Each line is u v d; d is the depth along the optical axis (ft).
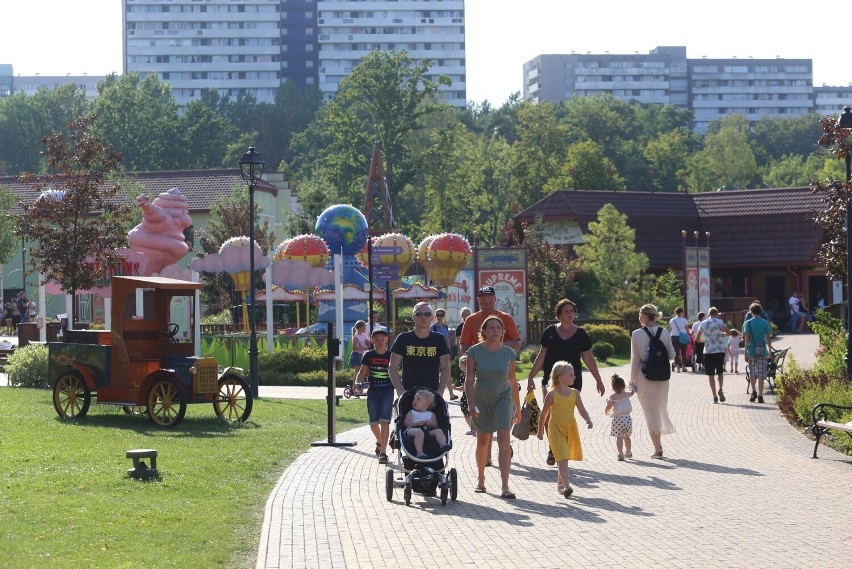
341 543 35.50
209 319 184.65
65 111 467.11
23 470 48.24
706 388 98.89
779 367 92.02
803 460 54.34
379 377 54.29
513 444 61.16
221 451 56.75
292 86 613.93
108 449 56.29
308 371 111.75
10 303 208.54
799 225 234.17
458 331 78.23
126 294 71.26
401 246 165.17
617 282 194.08
